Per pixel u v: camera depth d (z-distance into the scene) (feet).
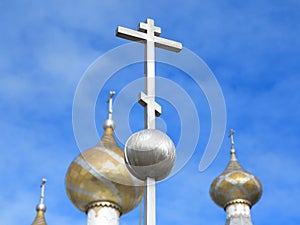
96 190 92.48
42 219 111.14
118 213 92.94
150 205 26.81
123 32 34.40
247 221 107.65
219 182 111.65
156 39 34.76
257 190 110.83
